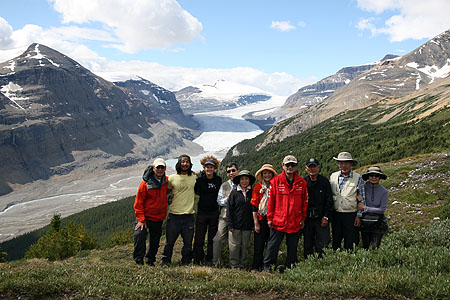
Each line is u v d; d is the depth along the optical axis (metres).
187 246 11.06
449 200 16.83
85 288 6.44
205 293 6.65
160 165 10.20
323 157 91.94
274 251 9.85
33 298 6.12
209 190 11.16
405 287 6.36
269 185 10.18
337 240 10.29
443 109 105.19
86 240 32.94
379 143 85.12
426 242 9.18
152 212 10.48
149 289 6.56
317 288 6.59
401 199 20.48
